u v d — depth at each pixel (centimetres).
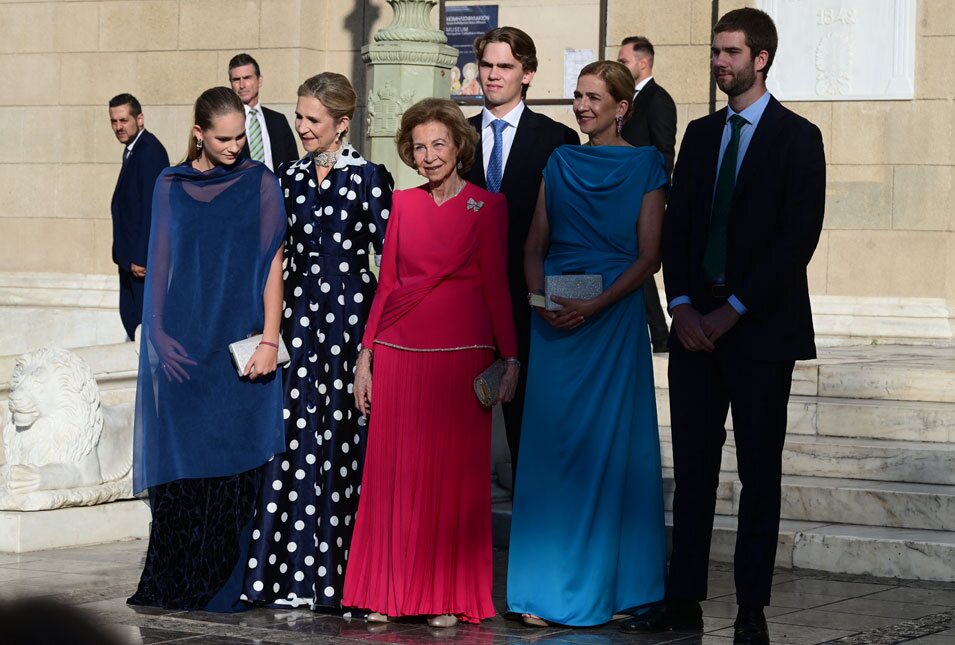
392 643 880
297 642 878
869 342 1973
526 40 1067
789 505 1298
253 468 1002
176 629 914
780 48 2047
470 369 959
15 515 1257
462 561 951
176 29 2277
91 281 2327
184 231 1034
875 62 2003
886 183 2006
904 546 1159
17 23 2367
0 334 2327
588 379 973
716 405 949
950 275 1994
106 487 1338
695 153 952
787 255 895
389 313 972
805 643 877
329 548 991
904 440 1416
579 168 999
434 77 1524
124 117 1831
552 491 966
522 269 1055
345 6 2242
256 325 1020
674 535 952
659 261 992
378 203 1017
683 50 2094
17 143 2381
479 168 1062
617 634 922
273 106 2225
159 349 1020
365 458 973
